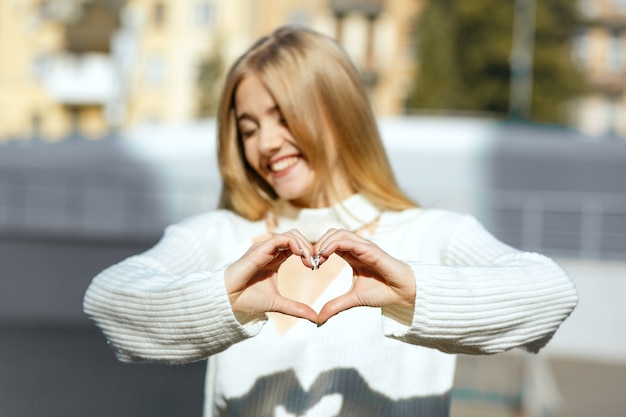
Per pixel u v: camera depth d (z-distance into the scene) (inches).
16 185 564.7
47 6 1284.4
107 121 1162.6
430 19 1354.6
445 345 52.9
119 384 305.0
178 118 1258.6
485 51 1358.3
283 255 53.9
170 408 272.5
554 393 266.2
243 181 70.9
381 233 67.4
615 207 565.6
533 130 631.2
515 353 319.0
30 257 402.3
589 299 388.5
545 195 594.6
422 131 602.5
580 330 389.7
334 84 66.6
